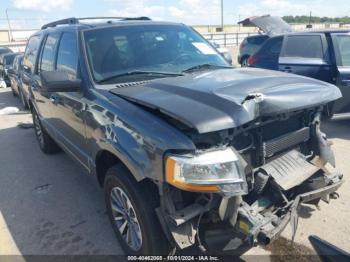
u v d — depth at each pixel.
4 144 6.31
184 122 2.13
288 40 6.73
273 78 2.78
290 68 6.51
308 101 2.50
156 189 2.48
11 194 4.24
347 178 4.08
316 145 3.00
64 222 3.54
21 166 5.13
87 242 3.18
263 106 2.31
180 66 3.46
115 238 3.22
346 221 3.24
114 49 3.38
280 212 2.48
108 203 3.02
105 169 3.18
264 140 2.60
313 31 6.47
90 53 3.33
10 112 9.28
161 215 2.31
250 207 2.37
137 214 2.52
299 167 2.76
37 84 4.89
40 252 3.09
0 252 3.12
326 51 5.95
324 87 2.72
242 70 3.25
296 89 2.54
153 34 3.70
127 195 2.61
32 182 4.54
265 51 7.89
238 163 2.17
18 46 25.00
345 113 5.53
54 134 4.57
